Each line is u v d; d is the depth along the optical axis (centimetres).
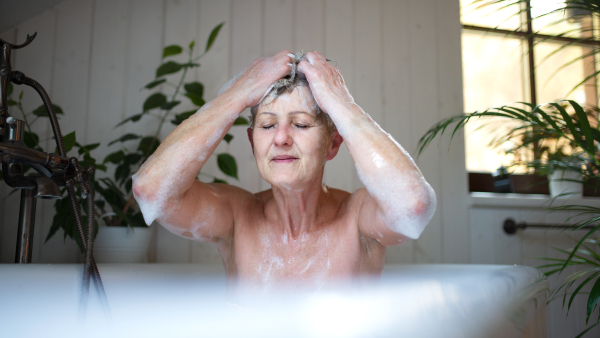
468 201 194
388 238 74
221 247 88
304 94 76
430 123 198
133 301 92
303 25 191
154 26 177
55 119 87
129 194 161
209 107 77
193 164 73
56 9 168
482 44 210
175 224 78
